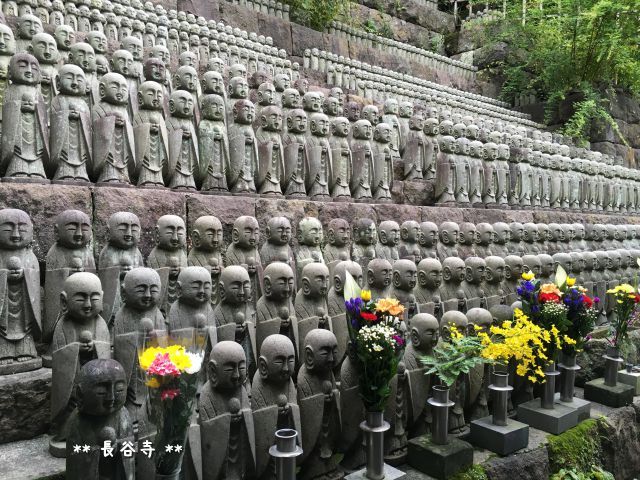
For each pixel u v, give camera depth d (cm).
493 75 1758
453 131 964
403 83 1297
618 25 1434
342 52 1366
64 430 375
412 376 470
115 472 301
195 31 970
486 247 775
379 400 409
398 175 901
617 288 671
